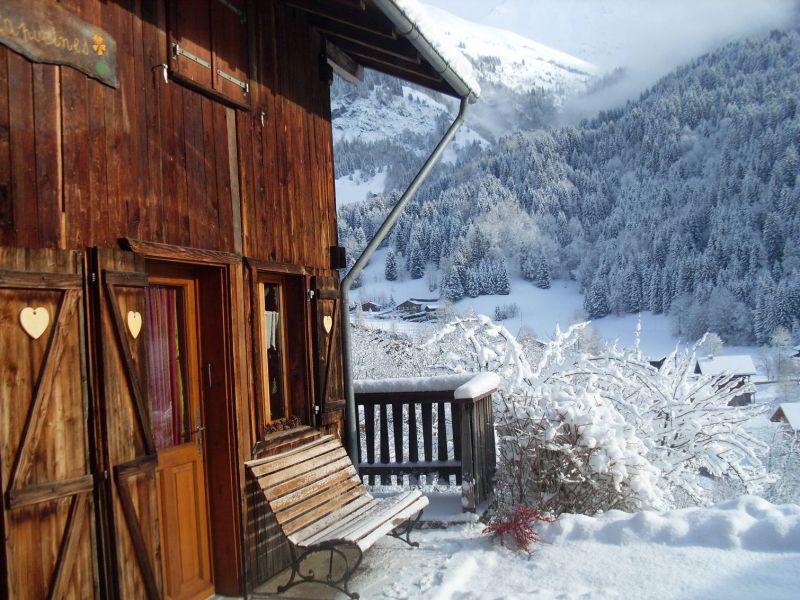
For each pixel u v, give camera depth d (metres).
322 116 5.96
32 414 2.88
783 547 4.46
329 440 5.39
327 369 5.55
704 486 9.79
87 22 3.36
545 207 137.38
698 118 151.75
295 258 5.31
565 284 117.00
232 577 4.28
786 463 14.38
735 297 86.75
